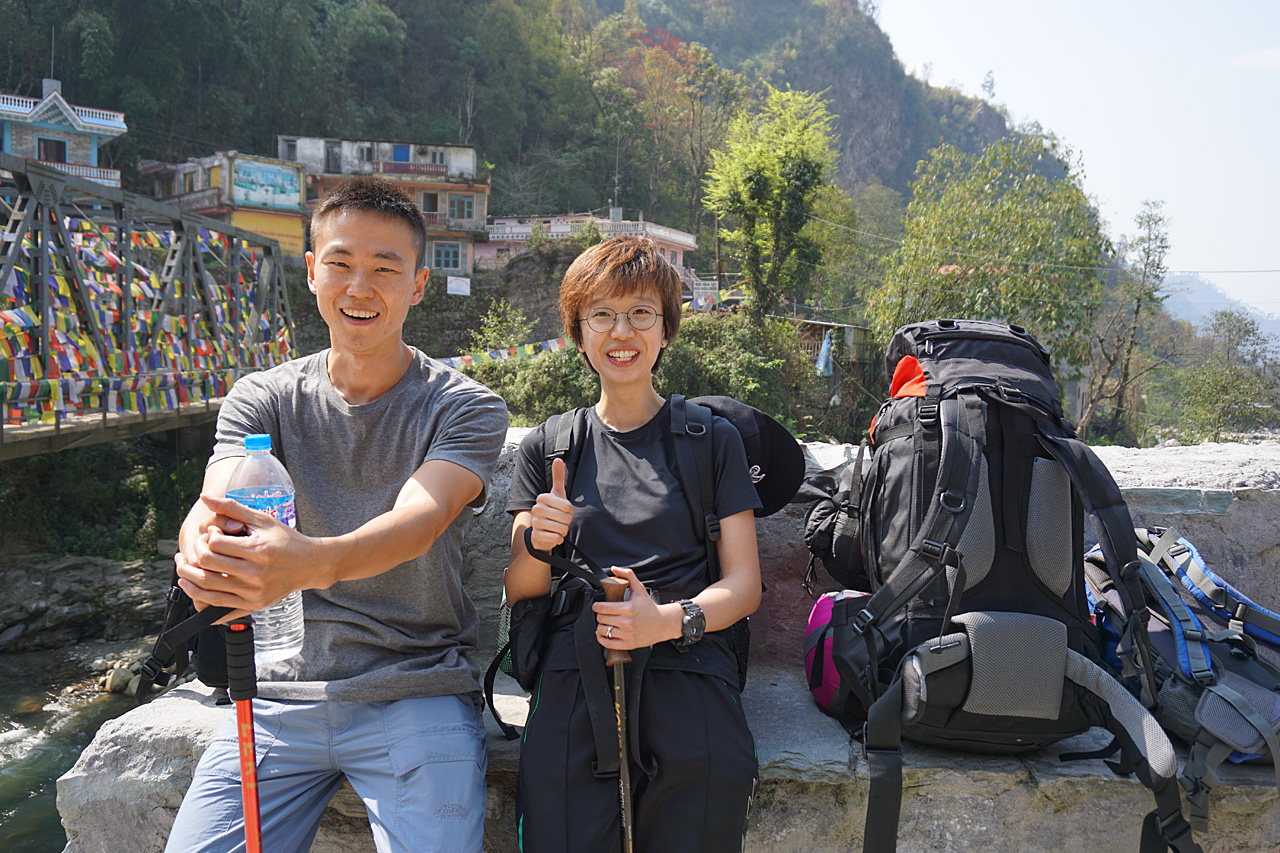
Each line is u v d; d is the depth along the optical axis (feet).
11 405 23.04
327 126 149.89
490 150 176.24
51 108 98.02
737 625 5.29
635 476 5.04
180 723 5.26
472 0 189.16
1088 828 5.28
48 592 41.60
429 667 4.69
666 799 4.35
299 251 107.24
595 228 104.01
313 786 4.58
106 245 29.86
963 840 5.33
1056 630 4.95
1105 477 5.28
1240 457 8.05
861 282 135.33
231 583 3.45
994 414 5.40
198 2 123.34
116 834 5.18
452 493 4.42
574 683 4.58
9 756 25.75
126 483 52.70
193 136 131.13
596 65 215.92
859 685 5.38
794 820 5.38
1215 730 4.90
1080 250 71.00
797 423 77.46
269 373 4.98
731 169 92.84
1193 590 5.85
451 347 98.99
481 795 4.37
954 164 76.23
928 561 5.18
